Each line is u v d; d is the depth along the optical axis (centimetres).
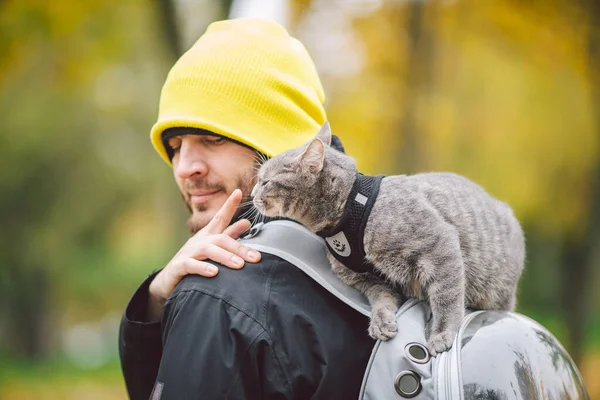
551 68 823
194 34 660
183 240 696
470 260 232
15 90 1207
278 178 218
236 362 164
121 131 1448
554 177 1002
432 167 947
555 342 191
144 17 832
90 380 1124
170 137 232
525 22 756
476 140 964
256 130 222
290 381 166
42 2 707
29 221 1510
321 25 827
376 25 827
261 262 183
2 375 1138
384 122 880
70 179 1520
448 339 176
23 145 1407
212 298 173
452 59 893
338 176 212
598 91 774
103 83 1185
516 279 263
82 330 2222
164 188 1490
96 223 1677
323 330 175
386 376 166
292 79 231
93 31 831
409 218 210
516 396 165
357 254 202
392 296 206
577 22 729
